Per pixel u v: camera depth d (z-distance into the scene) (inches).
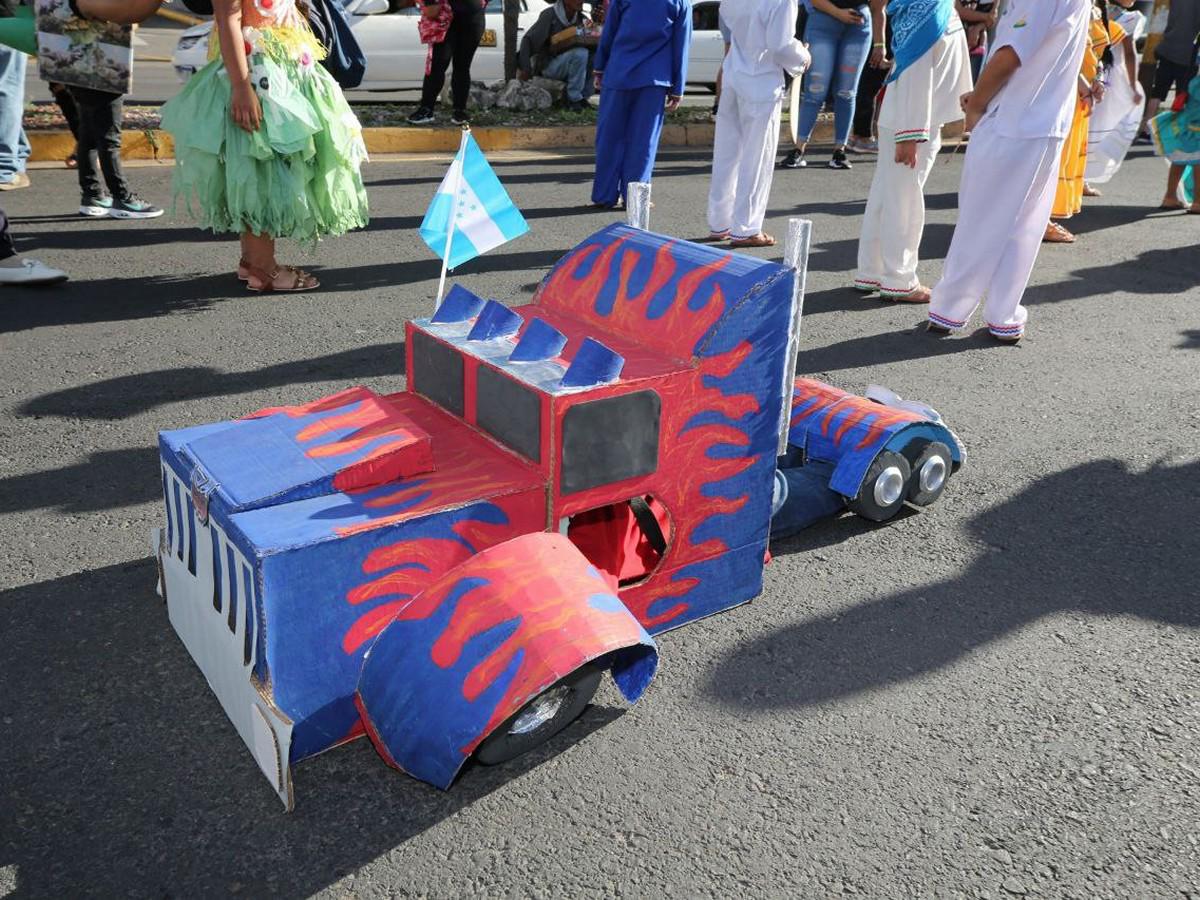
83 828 85.9
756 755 97.0
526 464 99.8
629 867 83.8
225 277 233.9
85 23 247.3
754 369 108.7
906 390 187.3
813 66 384.2
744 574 119.3
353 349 194.1
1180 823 90.1
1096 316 235.3
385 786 91.9
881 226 233.3
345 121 207.2
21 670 104.8
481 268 249.4
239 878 81.7
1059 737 100.5
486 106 454.3
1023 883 83.3
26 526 131.0
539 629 84.6
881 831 88.2
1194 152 329.1
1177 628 119.3
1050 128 192.7
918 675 109.5
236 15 185.0
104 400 167.8
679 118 470.9
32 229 260.7
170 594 109.7
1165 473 158.6
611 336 113.6
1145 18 534.9
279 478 91.0
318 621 87.0
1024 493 150.9
